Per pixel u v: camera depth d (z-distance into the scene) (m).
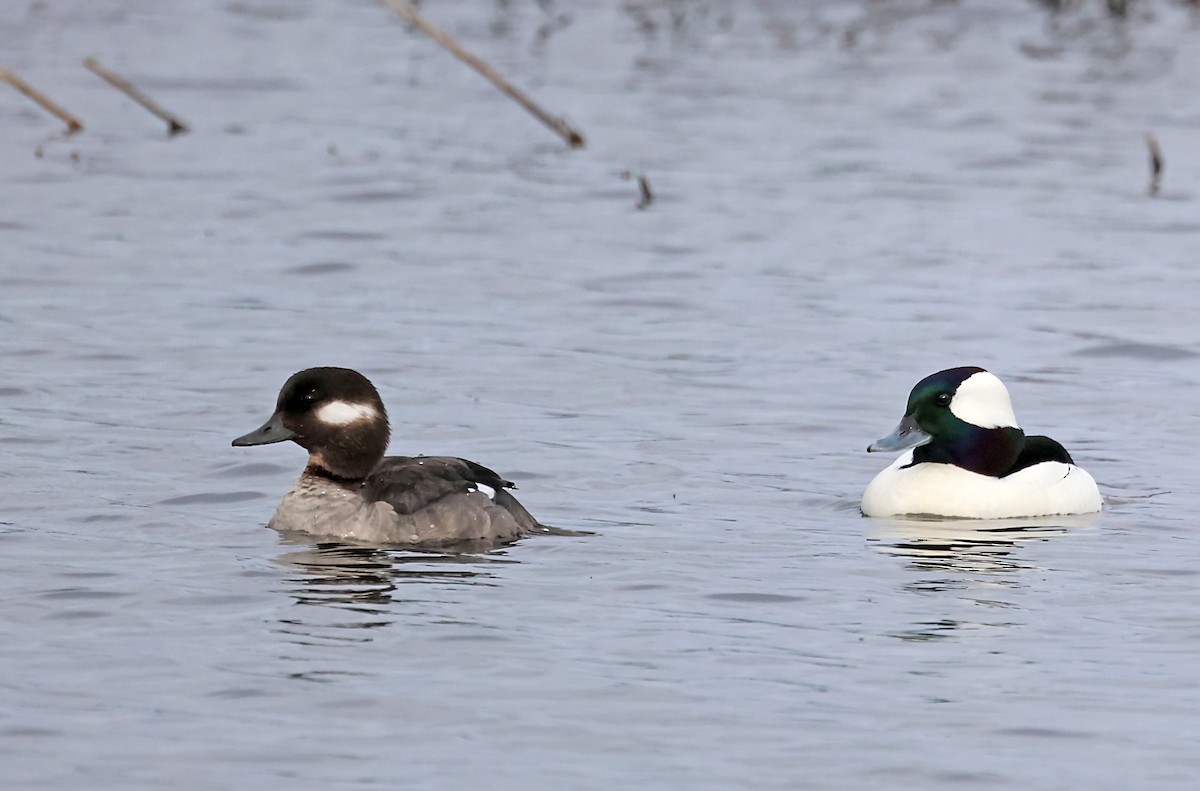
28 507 13.36
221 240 24.30
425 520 12.64
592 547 12.56
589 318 20.62
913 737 9.20
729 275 22.78
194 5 45.12
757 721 9.36
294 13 44.56
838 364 18.73
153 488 14.04
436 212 26.22
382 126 32.47
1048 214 26.33
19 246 23.53
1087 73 38.00
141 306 20.67
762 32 42.41
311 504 12.89
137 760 8.80
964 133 32.16
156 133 31.64
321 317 20.41
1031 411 17.14
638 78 36.97
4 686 9.68
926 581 11.88
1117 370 18.66
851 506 14.04
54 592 11.27
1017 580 11.93
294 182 27.98
